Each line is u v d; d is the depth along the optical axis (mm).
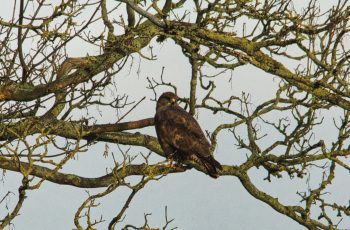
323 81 14375
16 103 13547
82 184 15344
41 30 12109
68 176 15297
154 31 14734
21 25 12086
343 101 14531
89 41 12766
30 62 12734
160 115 15289
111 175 15445
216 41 14586
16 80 13227
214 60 15359
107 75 12688
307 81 14484
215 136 15312
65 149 13578
